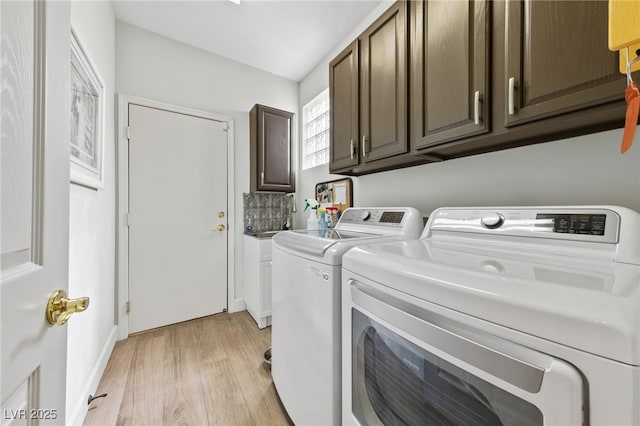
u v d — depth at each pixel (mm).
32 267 453
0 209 381
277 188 2635
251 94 2709
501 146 1098
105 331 1720
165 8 1934
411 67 1235
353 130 1596
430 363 582
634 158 833
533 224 808
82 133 1388
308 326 1056
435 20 1107
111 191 1903
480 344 465
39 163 476
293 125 2939
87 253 1381
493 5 914
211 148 2471
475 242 923
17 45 422
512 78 840
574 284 435
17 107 422
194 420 1249
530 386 396
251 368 1668
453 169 1381
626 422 312
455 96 1023
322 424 961
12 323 395
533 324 399
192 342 1984
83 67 1313
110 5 1863
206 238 2438
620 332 321
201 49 2424
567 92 728
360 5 1900
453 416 542
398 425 693
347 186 2191
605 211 696
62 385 547
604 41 664
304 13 1979
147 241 2150
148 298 2152
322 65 2594
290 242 1247
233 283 2564
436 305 547
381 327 717
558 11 744
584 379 347
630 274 506
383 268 698
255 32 2199
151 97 2174
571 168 966
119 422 1235
